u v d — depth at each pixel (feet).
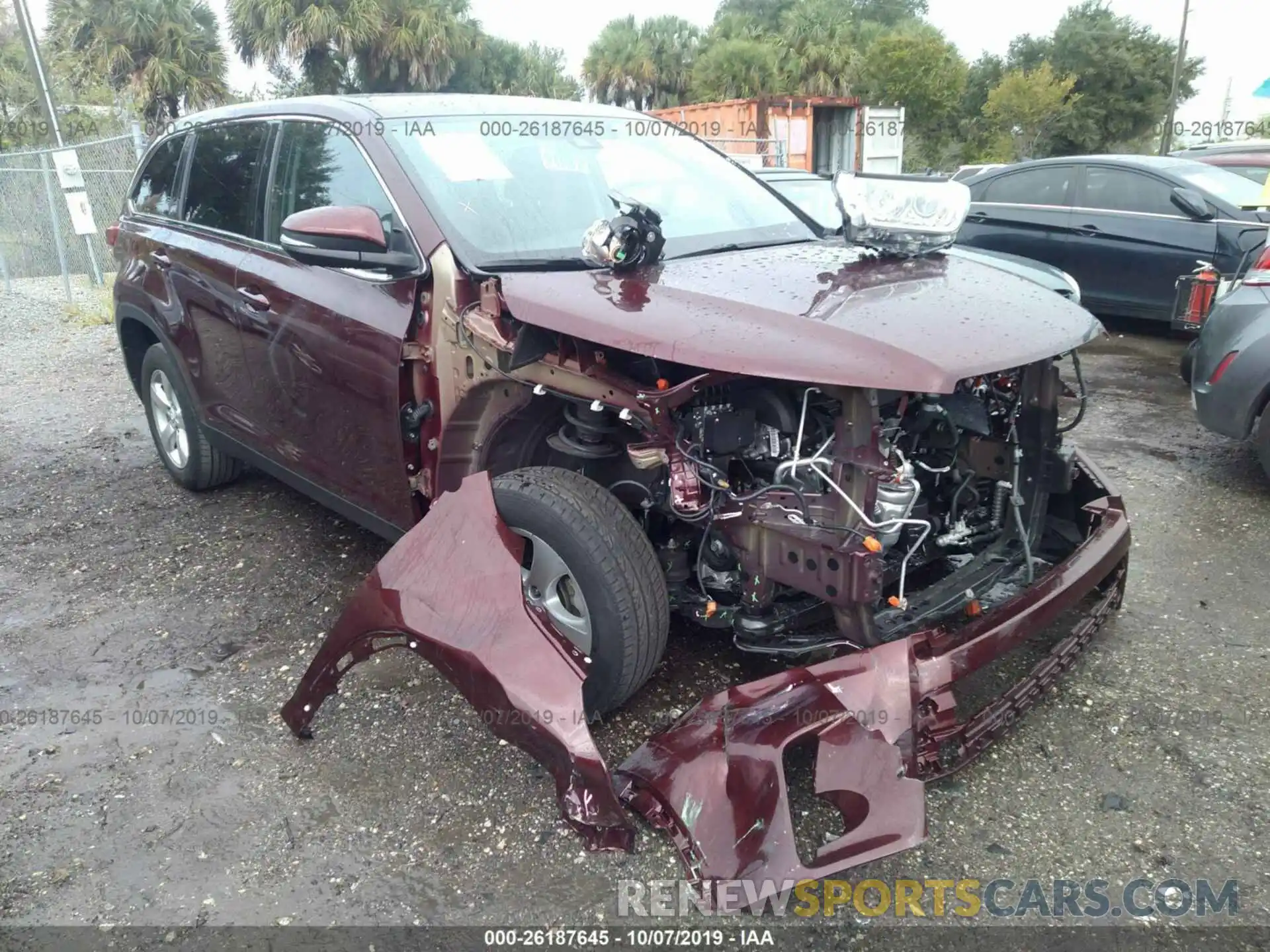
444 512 9.02
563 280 9.26
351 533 14.97
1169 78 135.33
